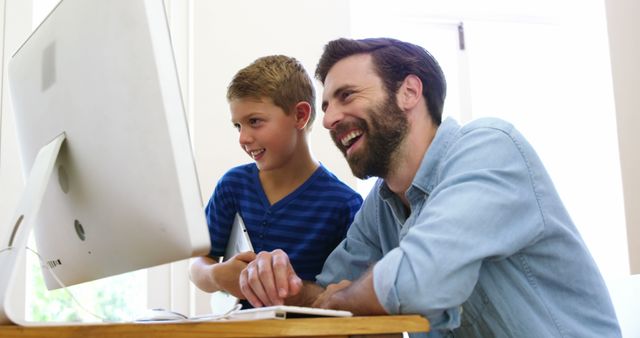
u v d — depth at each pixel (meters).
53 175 1.06
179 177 0.84
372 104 1.27
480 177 1.08
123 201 0.91
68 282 1.12
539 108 2.93
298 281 1.14
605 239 2.79
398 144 1.28
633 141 2.78
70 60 0.99
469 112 2.83
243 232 1.46
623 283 1.45
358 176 1.32
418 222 1.06
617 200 2.76
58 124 1.03
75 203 1.01
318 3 2.39
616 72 2.81
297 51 2.35
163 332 0.75
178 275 2.27
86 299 2.24
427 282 0.95
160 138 0.85
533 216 1.10
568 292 1.16
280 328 0.78
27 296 2.14
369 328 0.82
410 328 0.84
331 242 1.71
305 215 1.71
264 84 1.68
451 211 1.02
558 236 1.14
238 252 1.52
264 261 1.14
